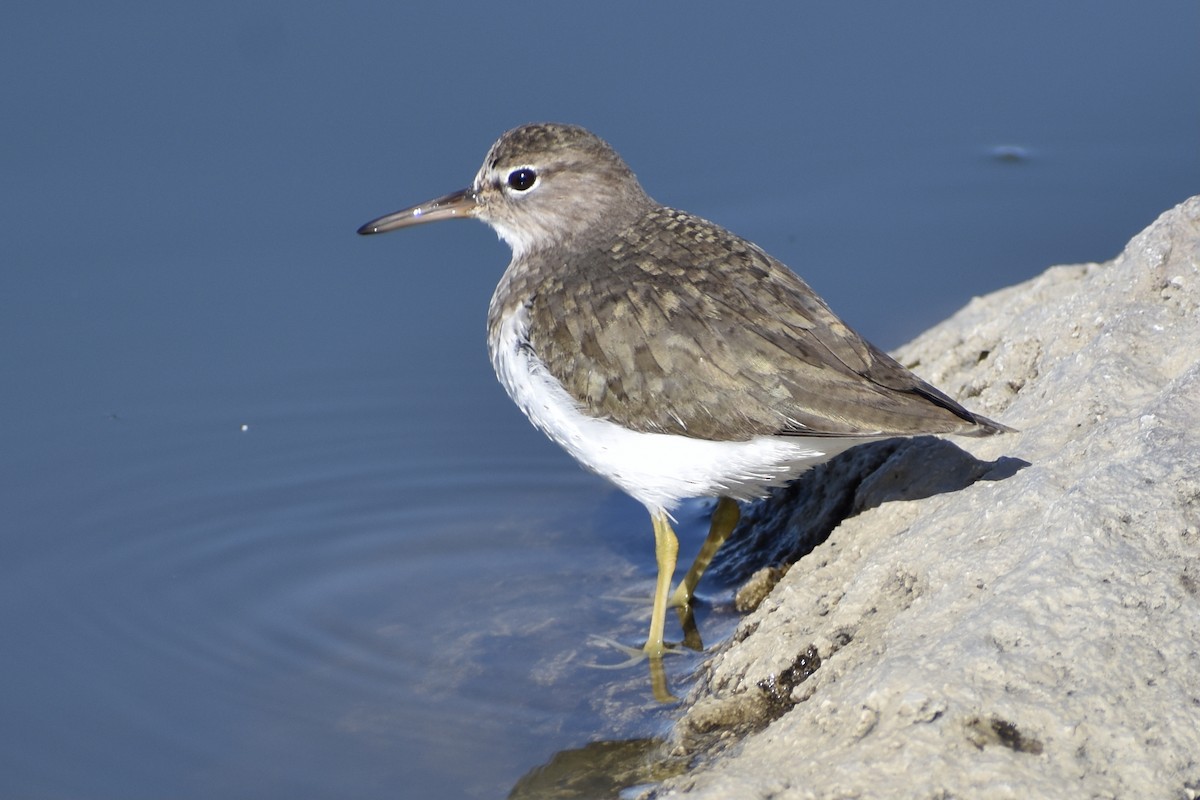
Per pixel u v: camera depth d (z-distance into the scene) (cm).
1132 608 888
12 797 1086
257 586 1378
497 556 1429
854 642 1015
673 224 1279
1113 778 802
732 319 1151
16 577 1391
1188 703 835
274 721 1170
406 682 1217
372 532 1471
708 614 1308
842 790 820
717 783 862
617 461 1200
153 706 1195
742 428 1132
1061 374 1211
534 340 1224
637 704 1157
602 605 1337
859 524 1199
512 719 1154
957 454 1206
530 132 1372
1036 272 1805
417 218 1436
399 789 1076
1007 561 966
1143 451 999
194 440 1609
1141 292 1252
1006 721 831
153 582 1386
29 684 1229
